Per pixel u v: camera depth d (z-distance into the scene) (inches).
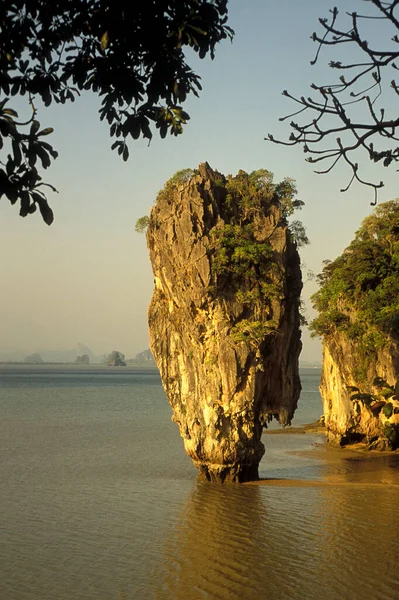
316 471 1889.8
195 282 1611.7
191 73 356.8
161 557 1120.2
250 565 1079.6
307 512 1396.4
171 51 348.8
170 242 1642.5
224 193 1711.4
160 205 1683.1
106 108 360.2
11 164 307.6
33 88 346.9
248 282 1652.3
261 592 967.6
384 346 2132.1
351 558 1106.1
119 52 346.3
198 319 1636.3
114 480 1750.7
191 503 1481.3
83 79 354.0
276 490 1603.1
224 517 1362.0
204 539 1214.9
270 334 1631.4
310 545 1175.0
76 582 1004.6
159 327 1696.6
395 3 268.4
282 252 1669.5
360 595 952.9
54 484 1699.1
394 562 1084.5
